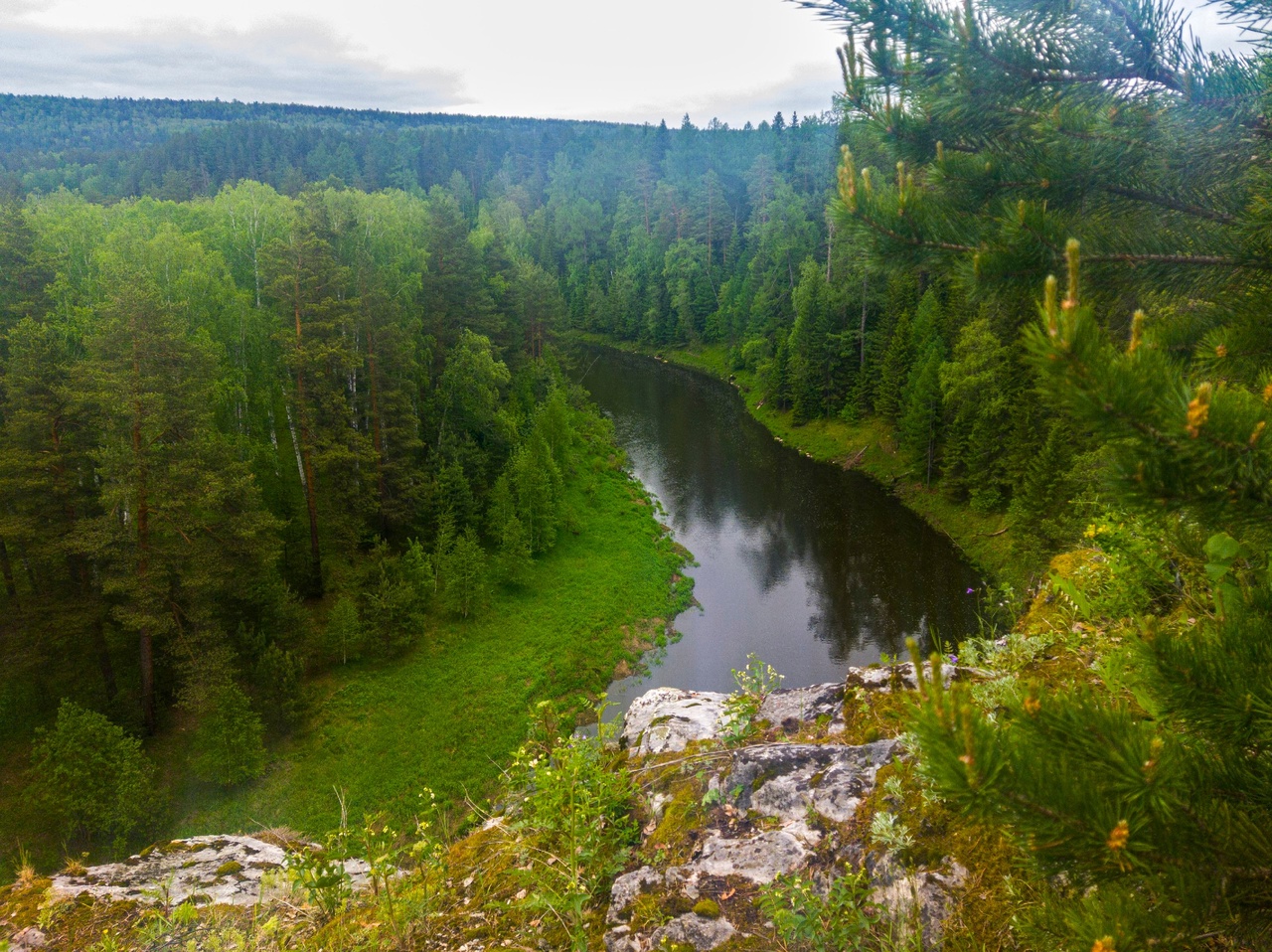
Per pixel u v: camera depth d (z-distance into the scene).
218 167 116.19
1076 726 2.07
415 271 51.81
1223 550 2.85
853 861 3.98
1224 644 2.32
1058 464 29.50
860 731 5.36
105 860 19.05
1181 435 2.06
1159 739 1.97
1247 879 2.00
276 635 26.61
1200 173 3.94
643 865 4.58
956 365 40.78
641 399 68.81
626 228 110.69
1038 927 2.34
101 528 21.69
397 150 134.88
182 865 6.36
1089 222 3.99
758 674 6.54
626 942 4.04
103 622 24.00
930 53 4.12
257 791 22.45
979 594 33.31
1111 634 5.10
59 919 5.52
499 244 63.56
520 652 29.81
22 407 22.86
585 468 48.38
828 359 57.81
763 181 104.38
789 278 80.88
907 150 4.56
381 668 28.14
